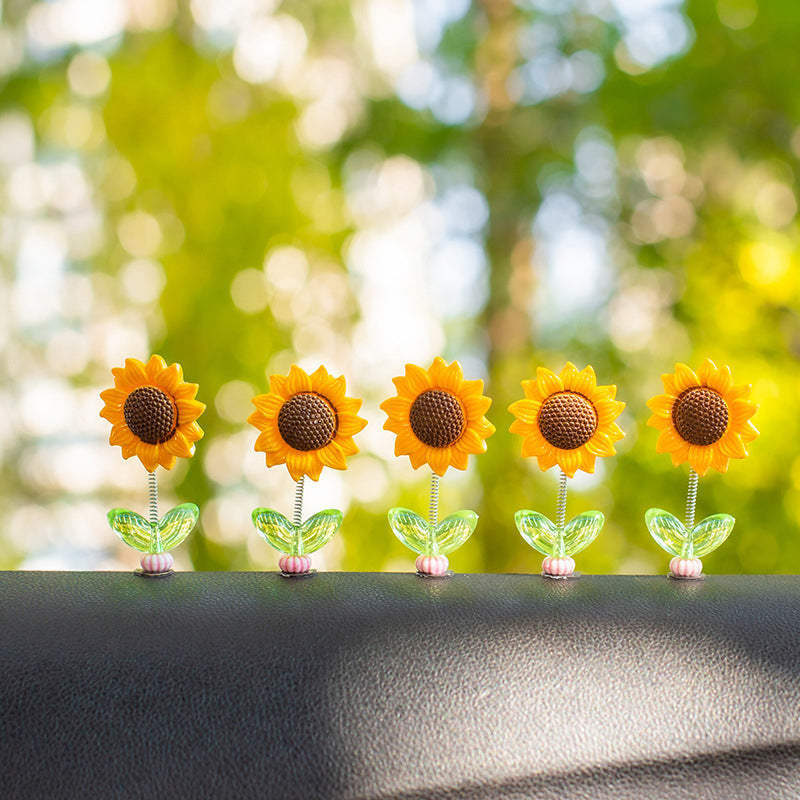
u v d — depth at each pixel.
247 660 0.52
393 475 2.13
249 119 2.12
